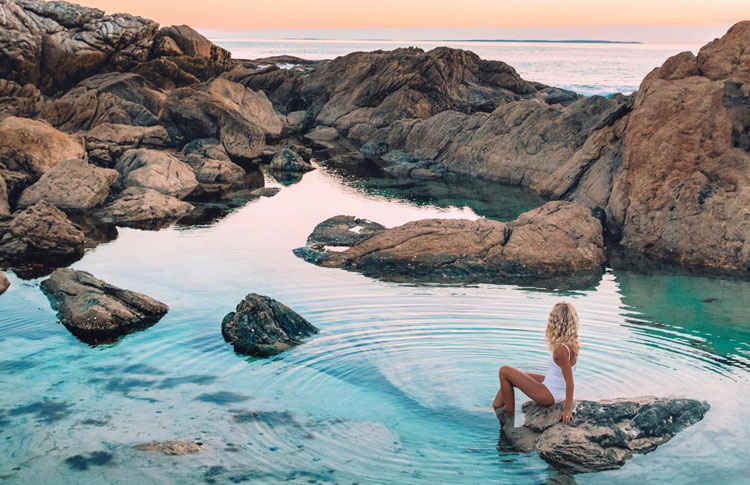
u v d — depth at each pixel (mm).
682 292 12398
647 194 16141
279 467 6602
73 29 33844
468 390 8234
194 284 12492
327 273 13312
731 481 6309
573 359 7199
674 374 8617
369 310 11141
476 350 9391
